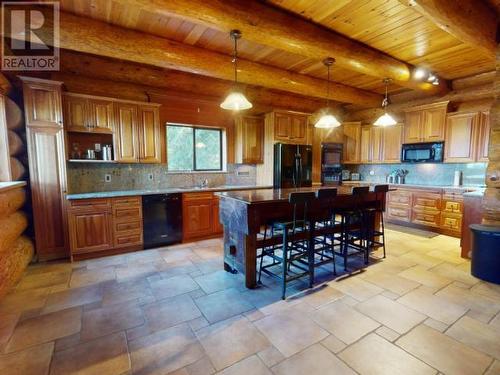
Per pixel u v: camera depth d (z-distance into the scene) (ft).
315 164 19.67
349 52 9.93
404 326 6.70
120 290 8.64
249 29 7.83
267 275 9.86
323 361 5.54
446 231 14.89
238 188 15.49
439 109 15.48
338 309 7.50
